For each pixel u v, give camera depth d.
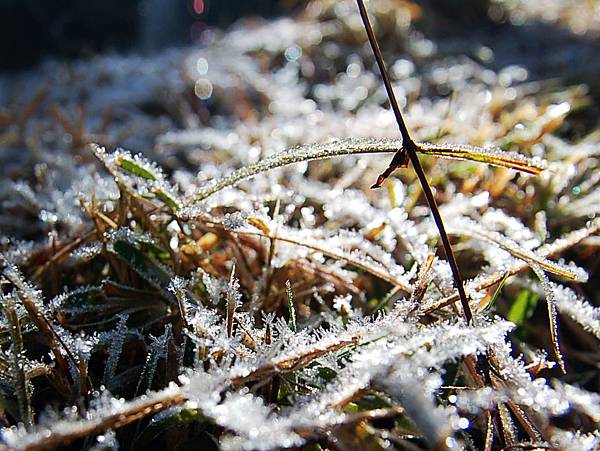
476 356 0.17
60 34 0.89
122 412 0.14
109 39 0.93
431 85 0.49
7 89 0.58
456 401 0.16
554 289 0.21
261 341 0.17
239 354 0.17
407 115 0.38
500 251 0.23
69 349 0.17
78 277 0.23
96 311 0.20
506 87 0.47
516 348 0.21
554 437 0.16
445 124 0.33
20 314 0.18
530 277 0.22
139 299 0.20
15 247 0.25
